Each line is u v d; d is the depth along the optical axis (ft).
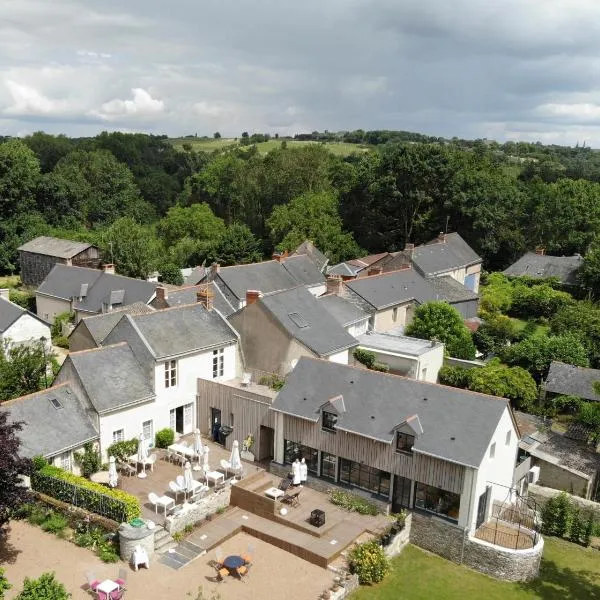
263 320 126.72
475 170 299.99
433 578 85.51
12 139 324.60
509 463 100.01
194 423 123.44
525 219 293.84
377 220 297.74
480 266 262.06
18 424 76.48
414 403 98.37
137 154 502.38
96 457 100.83
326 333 129.70
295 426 106.32
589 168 492.95
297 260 219.00
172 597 74.28
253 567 82.28
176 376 117.60
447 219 277.85
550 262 259.80
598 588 87.20
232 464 102.73
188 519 89.45
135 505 84.84
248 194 346.74
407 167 277.23
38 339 162.50
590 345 174.81
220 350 126.72
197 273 223.51
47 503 89.20
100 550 81.51
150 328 117.19
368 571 82.23
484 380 143.54
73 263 241.96
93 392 103.50
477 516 91.81
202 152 551.59
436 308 167.94
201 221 318.04
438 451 90.33
